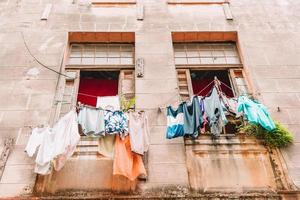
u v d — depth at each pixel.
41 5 10.62
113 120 6.98
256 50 9.52
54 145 6.63
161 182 6.96
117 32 9.88
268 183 7.05
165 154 7.37
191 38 10.09
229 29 10.08
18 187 6.82
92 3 10.69
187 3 10.84
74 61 9.55
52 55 9.22
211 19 10.38
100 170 7.12
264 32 10.03
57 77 8.77
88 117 7.02
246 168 7.25
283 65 9.16
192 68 9.49
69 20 10.18
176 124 7.32
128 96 8.80
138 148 6.74
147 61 9.12
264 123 7.34
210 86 10.20
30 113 7.98
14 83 8.55
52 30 9.87
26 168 7.09
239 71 9.41
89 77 9.99
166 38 9.73
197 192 6.88
